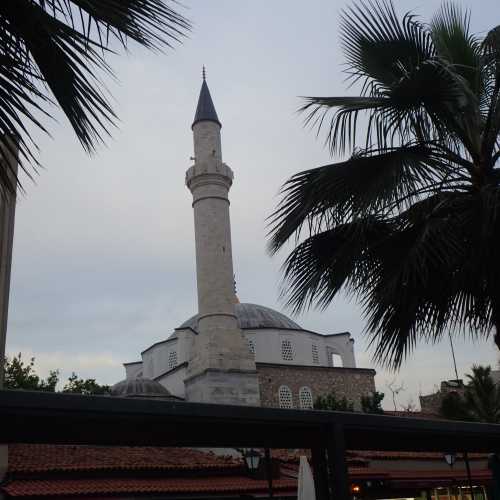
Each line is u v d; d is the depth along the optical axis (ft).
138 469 49.70
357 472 58.49
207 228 138.41
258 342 151.84
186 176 145.18
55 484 45.34
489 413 90.12
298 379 142.92
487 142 24.63
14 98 10.97
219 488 49.26
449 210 24.18
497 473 26.84
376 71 25.79
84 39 11.10
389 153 23.84
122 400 14.64
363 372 150.82
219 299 133.80
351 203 23.30
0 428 15.66
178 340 147.02
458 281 23.31
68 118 11.91
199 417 15.65
